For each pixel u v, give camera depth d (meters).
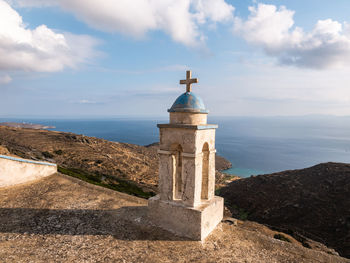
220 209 7.34
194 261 5.54
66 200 9.59
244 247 6.25
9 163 11.05
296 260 5.82
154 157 59.47
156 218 7.08
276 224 31.66
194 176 6.31
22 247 6.07
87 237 6.64
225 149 168.88
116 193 10.45
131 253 5.82
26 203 9.20
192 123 6.61
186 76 6.99
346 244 24.00
